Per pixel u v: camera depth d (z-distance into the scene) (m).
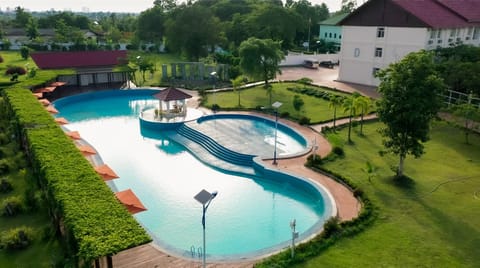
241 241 21.17
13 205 21.27
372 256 17.55
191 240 21.20
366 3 50.84
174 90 41.75
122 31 128.62
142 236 15.17
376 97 45.94
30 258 17.69
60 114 45.59
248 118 41.53
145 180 28.50
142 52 91.00
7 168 26.39
